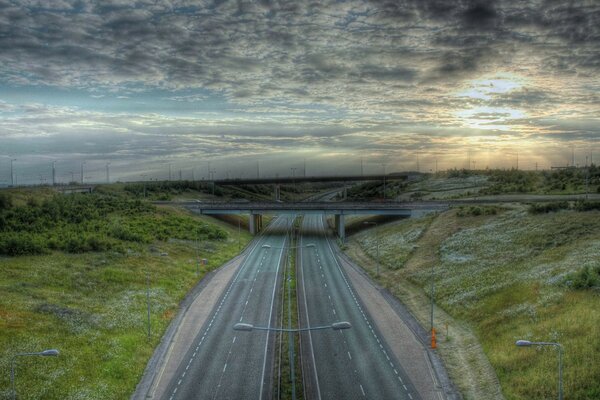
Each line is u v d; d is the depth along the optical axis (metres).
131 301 81.19
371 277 104.88
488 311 72.69
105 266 98.31
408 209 153.88
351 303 85.31
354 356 62.50
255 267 116.38
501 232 111.50
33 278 84.19
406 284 95.25
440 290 86.56
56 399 51.03
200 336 70.75
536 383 50.56
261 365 60.53
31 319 66.69
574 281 70.12
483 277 87.12
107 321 71.44
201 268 110.88
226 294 92.44
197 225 154.00
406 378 56.19
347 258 126.00
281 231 177.75
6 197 132.88
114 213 152.12
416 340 67.69
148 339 68.56
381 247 128.62
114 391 53.91
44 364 56.59
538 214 117.94
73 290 82.75
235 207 171.75
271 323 75.56
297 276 106.44
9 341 59.88
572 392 47.88
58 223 125.12
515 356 56.78
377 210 155.50
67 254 102.88
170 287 93.19
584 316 60.06
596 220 101.75
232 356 63.41
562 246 92.69
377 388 53.84
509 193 188.88
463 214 134.00
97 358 60.09
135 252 112.38
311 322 75.69
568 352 53.78
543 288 72.94
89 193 190.12
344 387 54.19
